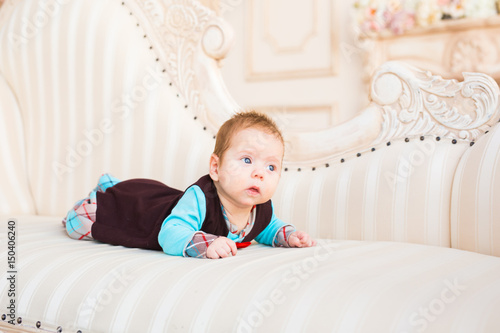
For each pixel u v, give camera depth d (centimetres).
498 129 163
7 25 243
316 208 186
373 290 97
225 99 208
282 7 503
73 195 228
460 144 172
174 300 104
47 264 124
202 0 469
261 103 516
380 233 175
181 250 132
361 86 474
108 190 170
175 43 218
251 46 517
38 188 236
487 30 400
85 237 160
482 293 97
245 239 155
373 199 177
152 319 103
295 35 500
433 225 168
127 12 229
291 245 154
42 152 236
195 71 212
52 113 233
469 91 171
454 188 165
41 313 113
